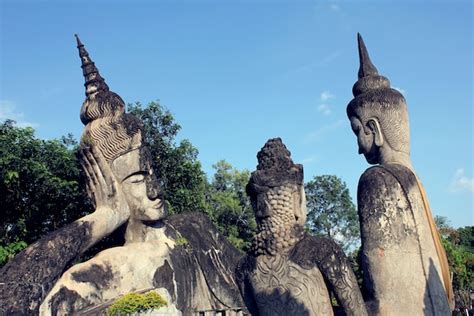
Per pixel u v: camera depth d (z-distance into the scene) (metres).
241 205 32.56
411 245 5.80
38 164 14.98
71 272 7.86
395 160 6.33
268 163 6.43
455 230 38.16
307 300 6.02
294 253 6.13
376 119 6.42
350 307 5.91
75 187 15.63
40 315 7.38
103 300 7.91
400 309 5.70
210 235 9.82
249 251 6.44
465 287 27.34
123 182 8.84
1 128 15.51
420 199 5.98
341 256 6.07
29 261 7.61
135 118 9.14
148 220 8.87
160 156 18.66
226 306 9.33
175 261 8.86
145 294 7.46
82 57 9.24
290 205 6.29
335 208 32.97
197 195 19.00
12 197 15.00
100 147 8.73
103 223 8.44
